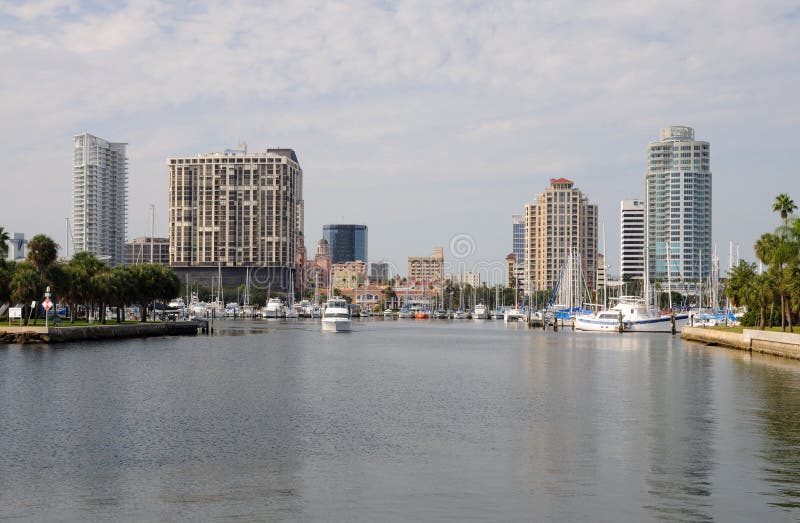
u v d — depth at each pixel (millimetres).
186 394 69812
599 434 50875
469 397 69438
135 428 52562
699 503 34719
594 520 32406
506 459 43500
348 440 48969
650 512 33406
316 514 33219
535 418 57500
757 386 75688
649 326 191875
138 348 122250
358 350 132000
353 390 74250
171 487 37438
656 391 72750
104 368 89688
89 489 37125
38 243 127125
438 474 40094
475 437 50000
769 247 121750
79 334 128875
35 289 122688
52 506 34344
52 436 49562
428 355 120750
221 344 141000
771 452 45031
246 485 37875
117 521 32281
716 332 138875
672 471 40500
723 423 54750
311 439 49250
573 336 180125
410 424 54906
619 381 81625
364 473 40281
